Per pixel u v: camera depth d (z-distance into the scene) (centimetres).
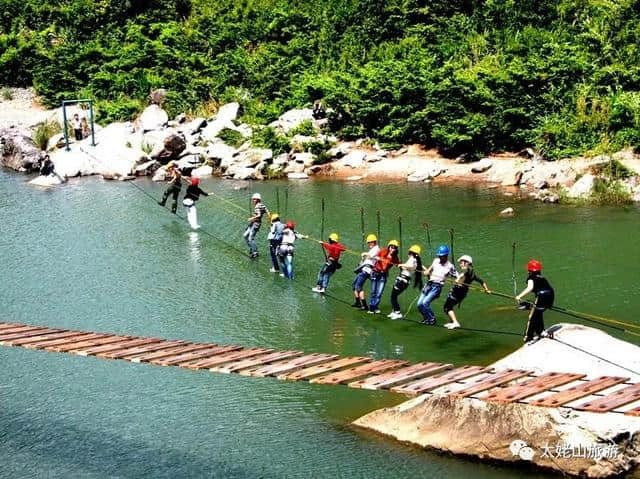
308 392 1747
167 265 2612
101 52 5125
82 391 1777
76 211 3316
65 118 4178
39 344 1644
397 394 1719
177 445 1534
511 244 2661
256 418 1633
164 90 4716
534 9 4475
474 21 4531
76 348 1614
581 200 3164
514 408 1406
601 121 3556
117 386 1798
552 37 4216
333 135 4119
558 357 1560
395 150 3941
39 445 1546
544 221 2914
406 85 3906
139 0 5566
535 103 3728
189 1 5591
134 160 3984
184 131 4309
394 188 3509
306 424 1598
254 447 1516
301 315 2166
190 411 1672
